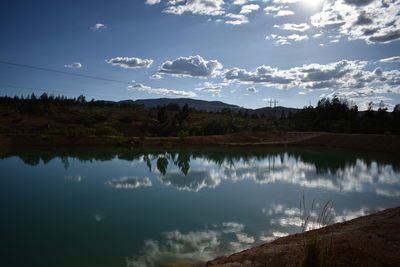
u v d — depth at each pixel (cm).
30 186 2081
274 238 1158
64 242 1102
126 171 2745
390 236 887
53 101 9494
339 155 4197
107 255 991
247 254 898
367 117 7294
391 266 663
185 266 910
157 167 3011
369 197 1866
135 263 933
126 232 1215
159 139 5191
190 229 1256
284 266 720
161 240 1131
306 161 3578
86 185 2138
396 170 2945
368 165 3266
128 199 1764
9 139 4362
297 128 7456
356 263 660
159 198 1798
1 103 8675
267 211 1538
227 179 2445
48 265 918
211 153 4309
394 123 6097
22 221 1347
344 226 1168
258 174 2684
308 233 1109
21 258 965
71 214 1456
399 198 1847
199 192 1970
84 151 4100
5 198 1752
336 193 1973
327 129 7231
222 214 1479
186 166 3122
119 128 6344
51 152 3906
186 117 7219
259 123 6881
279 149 4988
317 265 580
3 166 2895
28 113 7188
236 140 5641
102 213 1480
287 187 2148
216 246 1075
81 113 7600
